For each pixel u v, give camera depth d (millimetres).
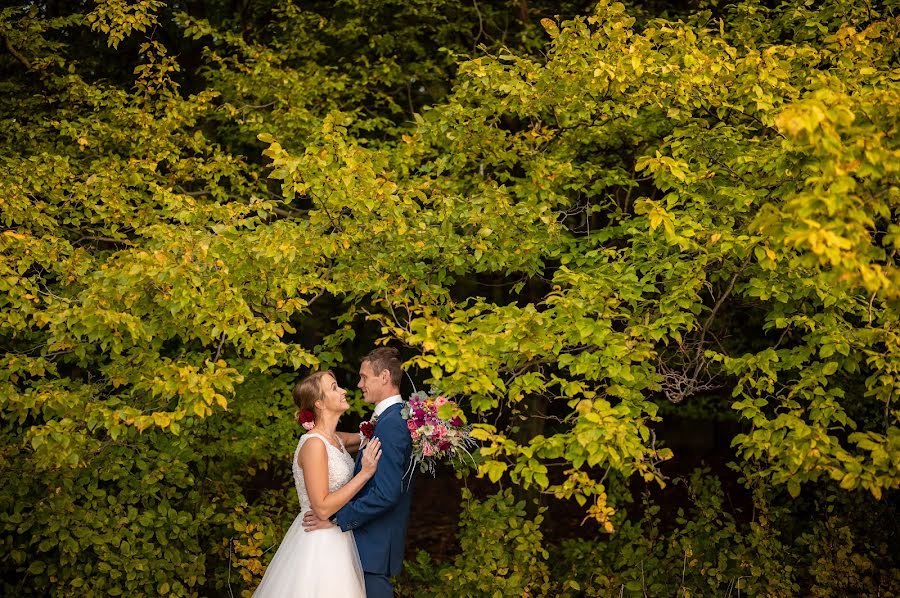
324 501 3590
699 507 5215
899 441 2939
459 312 3320
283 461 5562
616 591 4777
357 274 3873
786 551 4941
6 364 3465
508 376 4180
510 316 3297
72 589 4301
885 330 3193
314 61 6809
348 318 4250
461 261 3867
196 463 5301
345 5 7234
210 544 5000
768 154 3611
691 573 4926
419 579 5109
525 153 4617
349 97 6688
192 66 7184
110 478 4340
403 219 3832
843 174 2416
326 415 3834
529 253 4074
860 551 5082
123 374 3648
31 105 5523
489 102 4395
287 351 3600
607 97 4285
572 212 4723
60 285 4320
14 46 5641
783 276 3627
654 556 5031
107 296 3262
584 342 3254
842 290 3260
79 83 5312
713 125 4715
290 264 3664
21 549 4340
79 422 3400
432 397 3682
